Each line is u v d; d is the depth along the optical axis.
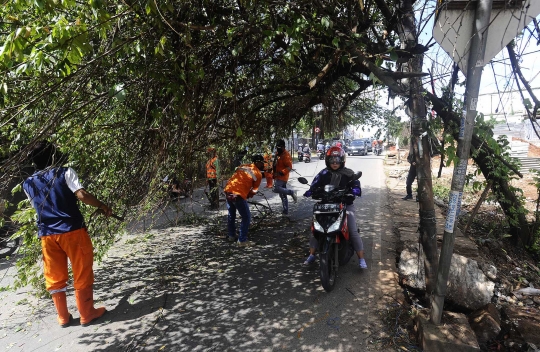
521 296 3.77
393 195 9.52
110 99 2.90
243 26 2.90
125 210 4.10
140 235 6.41
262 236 6.21
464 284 3.49
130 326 3.39
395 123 4.51
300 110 5.33
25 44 2.09
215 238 6.18
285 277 4.40
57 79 2.73
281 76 4.31
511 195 4.96
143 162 3.77
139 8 2.46
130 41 2.55
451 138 2.88
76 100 2.88
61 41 2.09
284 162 7.41
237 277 4.45
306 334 3.14
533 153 13.43
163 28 2.63
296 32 2.78
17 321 3.59
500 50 2.42
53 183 3.25
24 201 3.76
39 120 2.93
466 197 8.01
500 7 2.38
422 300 3.74
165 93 3.13
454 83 3.12
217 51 3.34
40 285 4.11
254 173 5.61
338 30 3.15
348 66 4.01
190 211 8.01
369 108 5.75
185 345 3.05
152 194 4.12
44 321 3.57
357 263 4.75
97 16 2.19
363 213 7.52
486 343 3.01
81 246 3.39
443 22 2.46
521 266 4.55
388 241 5.59
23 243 3.96
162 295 4.02
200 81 3.28
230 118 4.09
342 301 3.72
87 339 3.21
